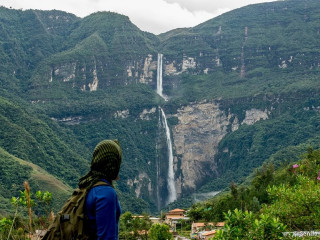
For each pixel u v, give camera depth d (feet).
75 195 17.89
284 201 57.72
